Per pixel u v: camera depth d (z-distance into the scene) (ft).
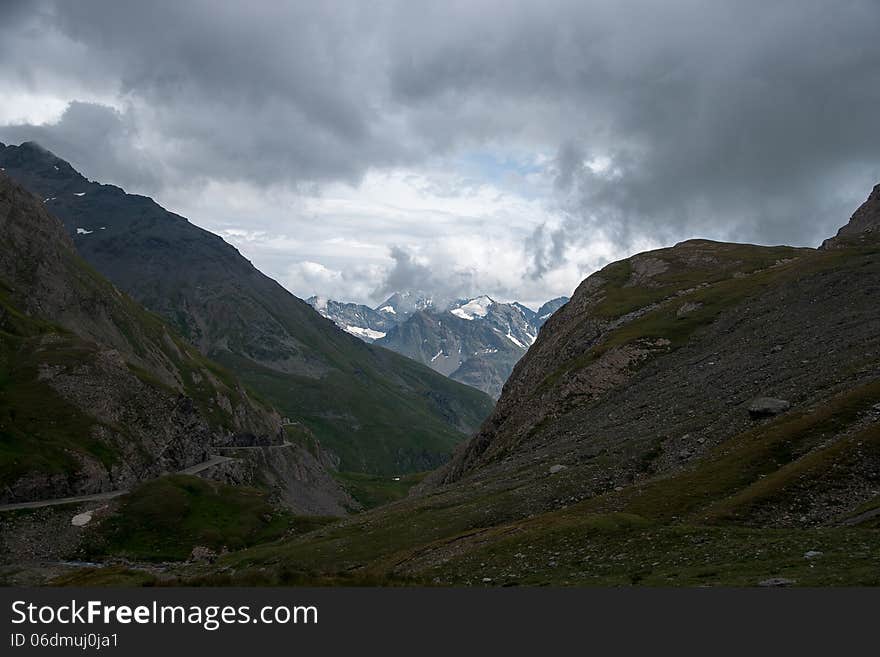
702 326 435.94
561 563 150.61
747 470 194.59
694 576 117.50
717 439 239.91
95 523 463.01
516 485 278.26
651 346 426.92
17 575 310.86
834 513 155.74
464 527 242.58
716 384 307.99
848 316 325.42
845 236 537.65
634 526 164.25
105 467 547.49
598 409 372.79
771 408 234.79
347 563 245.45
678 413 289.53
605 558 146.82
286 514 543.39
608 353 432.66
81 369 631.56
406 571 189.37
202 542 465.06
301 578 142.41
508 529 208.23
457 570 166.40
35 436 533.55
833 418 205.16
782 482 171.12
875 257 427.33
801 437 202.18
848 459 172.45
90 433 568.41
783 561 116.37
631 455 258.78
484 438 529.04
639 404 337.31
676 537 147.33
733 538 139.54
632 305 547.90
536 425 410.52
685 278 606.14
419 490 606.55
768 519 159.12
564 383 434.71
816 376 254.06
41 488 489.26
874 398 208.13
